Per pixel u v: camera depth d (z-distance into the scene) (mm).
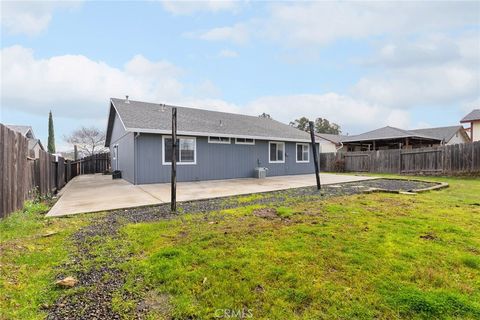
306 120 45312
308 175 14898
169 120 11602
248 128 13977
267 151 14031
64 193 8094
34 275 2576
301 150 15805
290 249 3109
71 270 2701
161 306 2119
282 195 7359
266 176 13719
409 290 2230
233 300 2156
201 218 4719
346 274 2518
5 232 3867
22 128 25547
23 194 5348
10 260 2861
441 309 1987
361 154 18047
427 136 22219
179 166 10984
